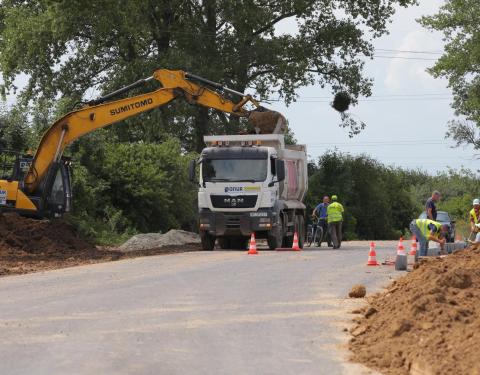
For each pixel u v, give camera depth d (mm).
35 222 35906
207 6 66812
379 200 93875
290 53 70500
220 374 11445
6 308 17828
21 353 12859
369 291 20641
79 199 49969
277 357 12609
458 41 76188
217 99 41000
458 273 14875
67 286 22141
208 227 38281
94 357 12531
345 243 54000
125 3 58375
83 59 65500
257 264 28969
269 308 17578
